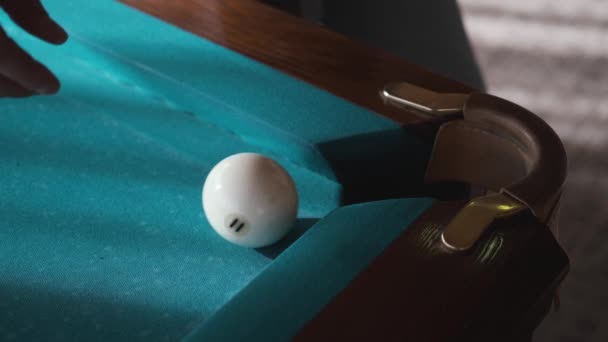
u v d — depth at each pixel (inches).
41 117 38.2
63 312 30.3
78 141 37.0
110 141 37.1
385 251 29.5
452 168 34.8
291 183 32.5
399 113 35.4
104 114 38.2
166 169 35.9
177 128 37.2
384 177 35.4
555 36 83.0
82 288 31.0
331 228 30.6
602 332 51.4
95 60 39.9
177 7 42.0
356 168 34.8
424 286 28.4
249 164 31.9
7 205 34.1
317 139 34.3
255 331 27.5
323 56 38.8
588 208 62.2
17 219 33.6
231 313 28.1
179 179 35.4
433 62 77.2
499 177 33.9
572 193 63.6
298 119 35.2
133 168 35.9
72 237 32.9
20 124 37.8
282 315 27.8
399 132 34.7
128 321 30.0
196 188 34.9
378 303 28.0
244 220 31.7
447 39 79.9
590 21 85.0
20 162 36.0
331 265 29.2
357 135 34.4
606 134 70.0
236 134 36.8
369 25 80.5
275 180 31.9
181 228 33.3
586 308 53.3
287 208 32.1
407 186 35.8
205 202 32.2
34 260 32.0
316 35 40.3
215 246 32.6
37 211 33.9
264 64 38.2
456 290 28.3
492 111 33.2
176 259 32.1
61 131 37.5
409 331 27.4
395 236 30.0
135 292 31.0
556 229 32.2
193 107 37.4
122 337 29.6
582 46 81.2
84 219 33.6
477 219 29.8
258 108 35.7
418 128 34.7
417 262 29.0
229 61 38.3
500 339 28.3
